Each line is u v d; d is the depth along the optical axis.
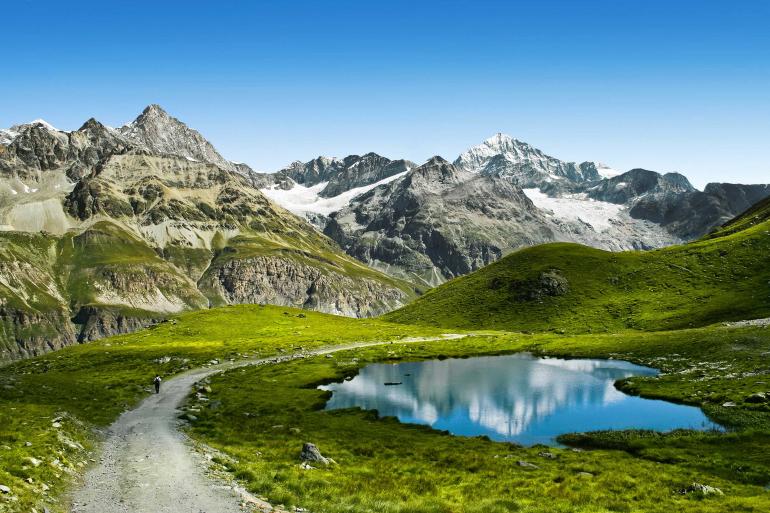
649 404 68.56
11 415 47.16
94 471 33.53
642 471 39.81
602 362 105.44
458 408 72.31
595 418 63.41
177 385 87.44
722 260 180.25
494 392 82.25
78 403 63.12
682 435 52.22
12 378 79.25
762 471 39.72
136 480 31.33
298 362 115.56
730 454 44.97
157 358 124.44
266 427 55.25
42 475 29.25
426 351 129.25
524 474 39.00
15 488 25.11
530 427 61.12
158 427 52.34
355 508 27.16
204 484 30.58
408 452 46.91
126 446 42.41
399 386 89.31
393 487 33.12
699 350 95.56
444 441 52.91
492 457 44.94
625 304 168.12
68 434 41.84
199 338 164.25
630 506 30.56
